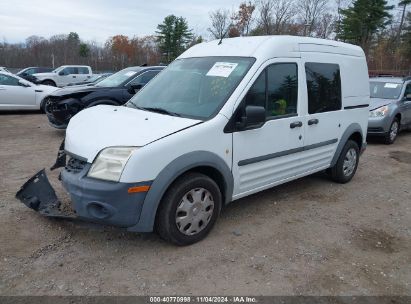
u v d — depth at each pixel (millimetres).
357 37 40438
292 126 4805
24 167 6426
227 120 4027
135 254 3732
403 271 3670
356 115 6102
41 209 4137
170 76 4902
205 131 3840
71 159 3859
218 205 4102
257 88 4340
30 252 3686
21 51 54562
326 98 5398
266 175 4633
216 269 3547
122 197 3412
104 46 61000
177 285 3293
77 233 4074
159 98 4598
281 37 4762
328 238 4273
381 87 10633
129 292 3176
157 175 3525
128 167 3402
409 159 8242
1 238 3906
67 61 56156
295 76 4852
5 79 13070
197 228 3961
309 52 5117
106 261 3596
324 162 5617
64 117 8586
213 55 4789
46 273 3375
